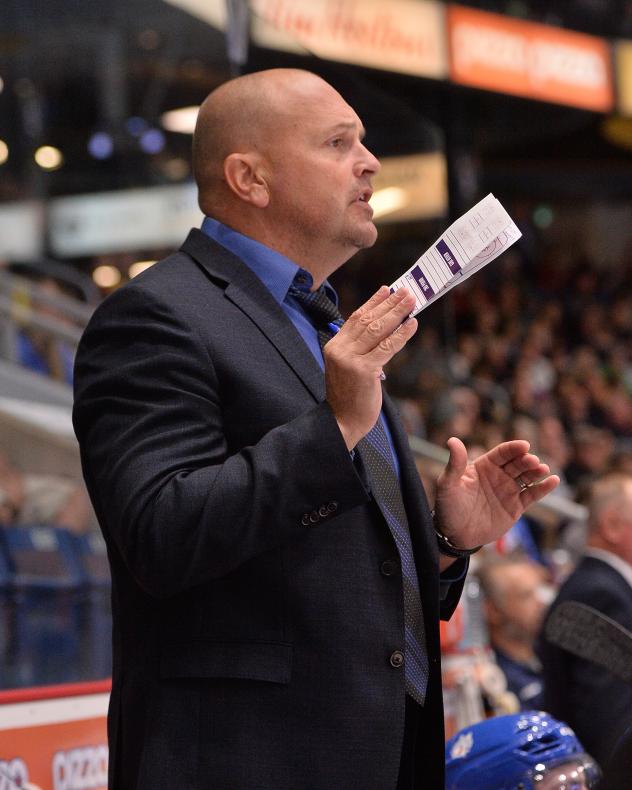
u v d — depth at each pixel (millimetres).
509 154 23562
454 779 2947
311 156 2465
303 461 2074
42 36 13453
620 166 23891
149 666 2209
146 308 2250
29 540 5840
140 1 12031
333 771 2117
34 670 3920
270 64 5922
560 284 23297
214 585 2199
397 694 2193
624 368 20219
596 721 4258
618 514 4809
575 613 3277
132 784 2219
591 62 15875
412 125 7031
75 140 15250
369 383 2102
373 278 9195
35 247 15141
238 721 2123
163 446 2121
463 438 9391
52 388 8750
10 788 3031
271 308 2379
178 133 14719
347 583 2205
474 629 5250
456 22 13789
